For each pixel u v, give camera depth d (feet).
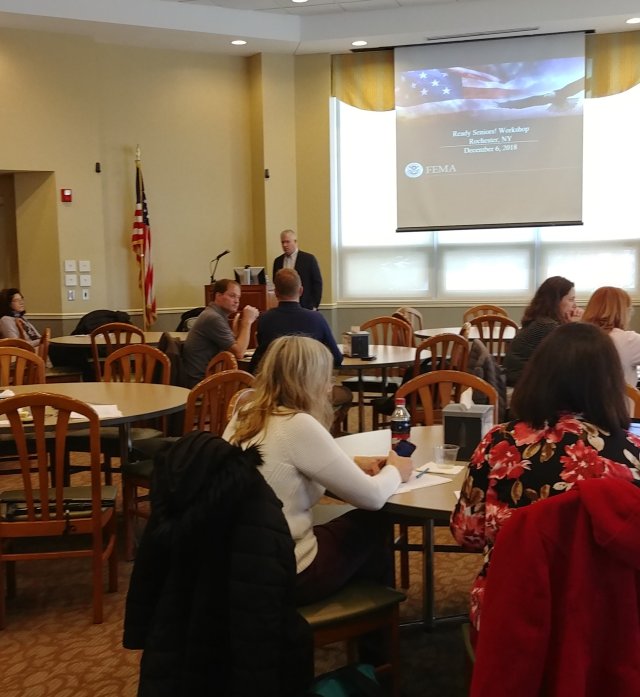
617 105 25.12
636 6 22.77
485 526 4.84
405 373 17.52
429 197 26.12
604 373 4.70
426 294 27.35
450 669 7.87
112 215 25.27
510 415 5.22
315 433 6.16
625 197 25.41
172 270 26.22
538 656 3.56
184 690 5.12
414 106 25.85
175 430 13.56
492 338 18.53
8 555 8.85
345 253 27.61
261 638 5.08
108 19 22.71
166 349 15.02
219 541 5.21
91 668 8.05
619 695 3.56
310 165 26.55
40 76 23.43
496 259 26.73
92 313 22.98
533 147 25.26
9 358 13.78
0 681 7.81
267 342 14.10
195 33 23.86
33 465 12.11
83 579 10.46
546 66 24.86
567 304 13.00
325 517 8.20
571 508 3.67
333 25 24.68
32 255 24.35
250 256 27.30
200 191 26.37
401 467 6.84
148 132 25.50
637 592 3.66
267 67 25.99
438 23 24.13
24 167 23.49
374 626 6.40
